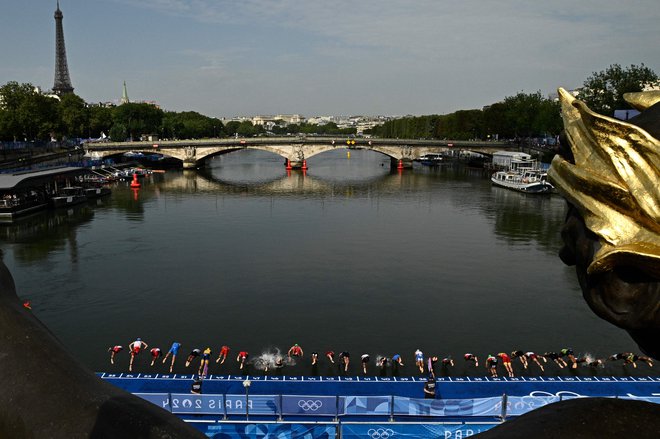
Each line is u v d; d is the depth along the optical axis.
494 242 62.50
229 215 79.12
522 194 99.06
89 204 87.62
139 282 48.16
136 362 33.22
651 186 2.46
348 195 98.94
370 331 38.19
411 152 148.38
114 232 67.19
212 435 20.91
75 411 2.29
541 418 2.53
